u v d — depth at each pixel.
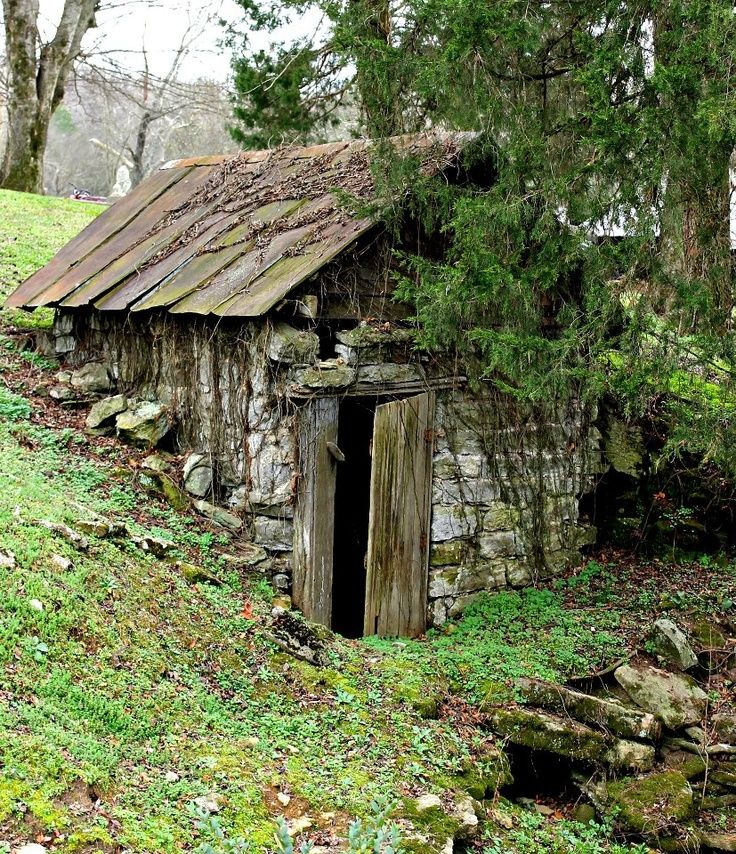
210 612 7.25
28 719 4.91
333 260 8.58
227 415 9.09
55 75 23.52
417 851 5.36
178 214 11.34
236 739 5.86
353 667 7.60
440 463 9.60
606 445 11.51
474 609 9.75
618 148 7.34
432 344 8.70
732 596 10.23
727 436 7.94
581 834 7.04
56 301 10.94
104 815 4.54
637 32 7.67
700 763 7.80
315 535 8.58
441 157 8.83
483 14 7.28
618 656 8.79
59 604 6.01
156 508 8.81
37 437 9.59
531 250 8.45
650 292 7.89
